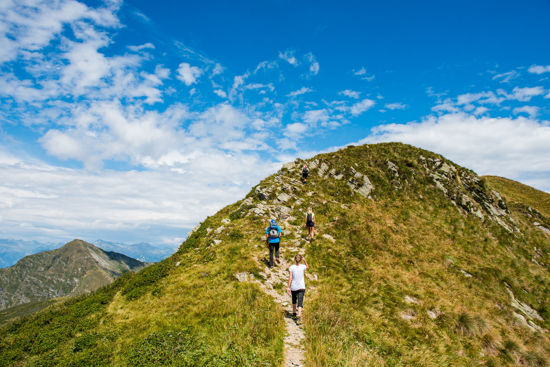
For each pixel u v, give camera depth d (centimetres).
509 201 4022
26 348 1077
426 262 1944
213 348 886
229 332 970
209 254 1816
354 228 2180
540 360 1255
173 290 1402
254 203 2661
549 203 4238
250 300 1220
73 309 1398
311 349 883
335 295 1361
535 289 2077
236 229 2131
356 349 913
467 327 1313
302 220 2319
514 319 1595
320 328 1031
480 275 1942
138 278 1638
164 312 1216
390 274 1680
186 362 817
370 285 1517
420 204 2856
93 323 1227
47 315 1383
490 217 3012
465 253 2242
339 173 3200
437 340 1159
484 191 3312
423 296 1491
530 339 1430
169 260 1931
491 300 1712
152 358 855
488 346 1255
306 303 1266
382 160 3441
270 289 1391
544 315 1831
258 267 1557
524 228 3162
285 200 2650
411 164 3388
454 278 1820
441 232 2472
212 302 1223
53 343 1088
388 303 1360
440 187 3133
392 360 936
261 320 1035
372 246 1998
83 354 955
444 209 2845
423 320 1278
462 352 1136
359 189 2947
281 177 3133
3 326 1358
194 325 1065
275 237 1592
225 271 1520
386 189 3025
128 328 1128
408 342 1100
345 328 1065
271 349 886
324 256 1797
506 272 2161
